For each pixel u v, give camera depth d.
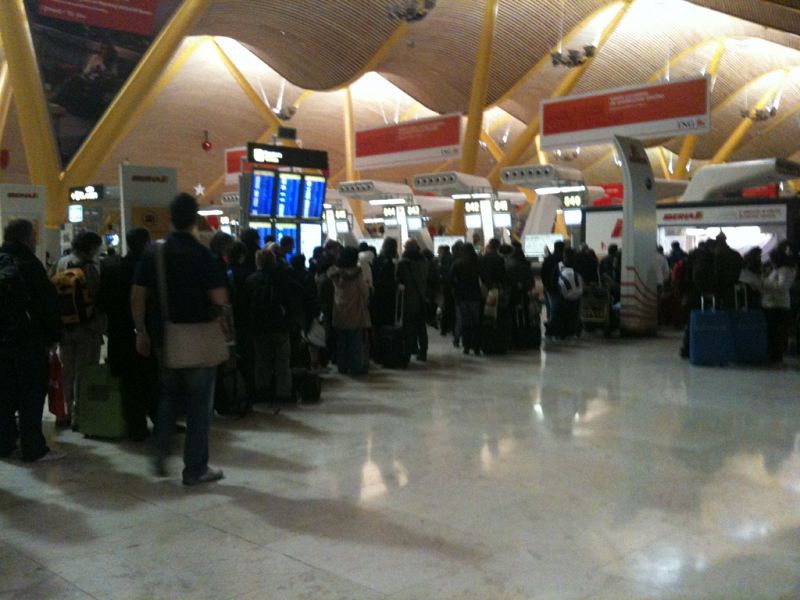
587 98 17.53
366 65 30.94
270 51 30.86
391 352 10.34
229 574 3.85
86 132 21.31
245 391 7.50
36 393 5.96
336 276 9.78
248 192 12.28
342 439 6.56
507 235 23.19
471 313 11.62
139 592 3.66
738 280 11.00
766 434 6.61
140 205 9.30
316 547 4.19
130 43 21.09
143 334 5.33
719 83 44.56
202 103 42.47
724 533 4.33
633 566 3.89
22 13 19.50
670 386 8.94
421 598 3.56
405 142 24.23
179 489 5.25
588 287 13.79
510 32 31.14
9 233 5.85
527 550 4.11
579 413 7.49
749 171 18.55
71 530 4.49
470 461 5.85
